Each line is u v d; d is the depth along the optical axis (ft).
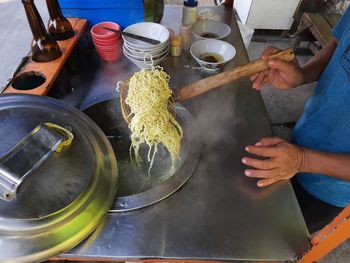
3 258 2.12
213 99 4.07
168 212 2.80
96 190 2.55
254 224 2.76
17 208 2.22
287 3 11.21
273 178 2.95
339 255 6.15
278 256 2.55
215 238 2.64
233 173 3.19
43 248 2.20
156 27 4.62
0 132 2.67
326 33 9.05
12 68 4.92
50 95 3.88
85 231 2.40
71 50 4.12
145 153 3.98
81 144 2.74
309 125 4.00
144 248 2.54
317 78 4.30
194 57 4.55
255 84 3.84
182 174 3.09
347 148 3.48
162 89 3.13
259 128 3.70
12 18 6.45
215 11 6.02
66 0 4.46
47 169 2.46
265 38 12.19
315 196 4.29
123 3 4.58
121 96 3.29
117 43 4.46
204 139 3.54
